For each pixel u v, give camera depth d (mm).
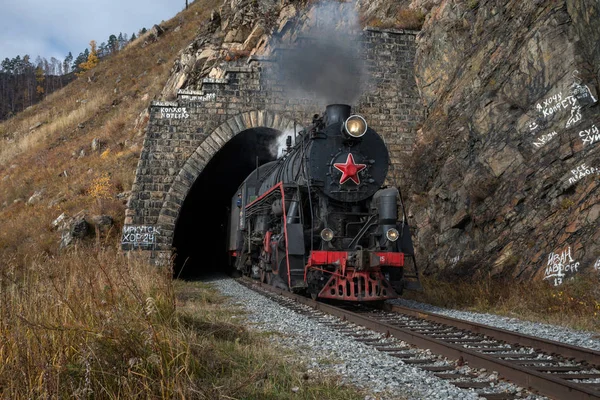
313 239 10578
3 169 33094
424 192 16875
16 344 3924
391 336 7117
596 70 11906
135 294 5293
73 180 25047
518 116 13719
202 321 7094
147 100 30828
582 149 11414
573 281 9648
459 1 18625
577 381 4914
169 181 19078
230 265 21781
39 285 5105
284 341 6762
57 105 45531
